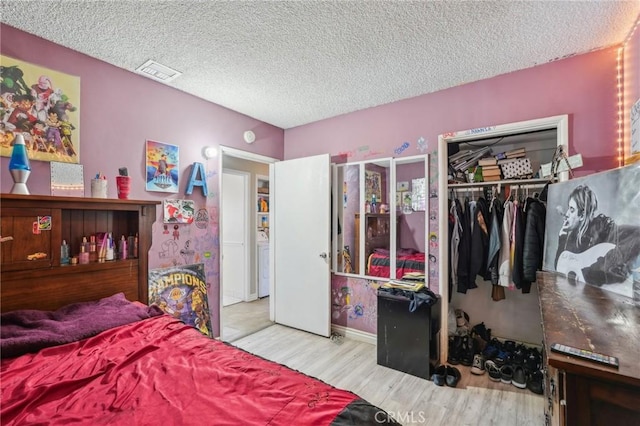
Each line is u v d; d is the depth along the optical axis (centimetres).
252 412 92
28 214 156
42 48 188
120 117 226
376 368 250
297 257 341
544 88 222
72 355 130
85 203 177
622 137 196
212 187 293
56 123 193
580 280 153
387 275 295
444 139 263
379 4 160
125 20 172
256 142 341
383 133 300
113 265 191
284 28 180
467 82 252
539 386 211
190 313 262
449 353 265
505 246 243
